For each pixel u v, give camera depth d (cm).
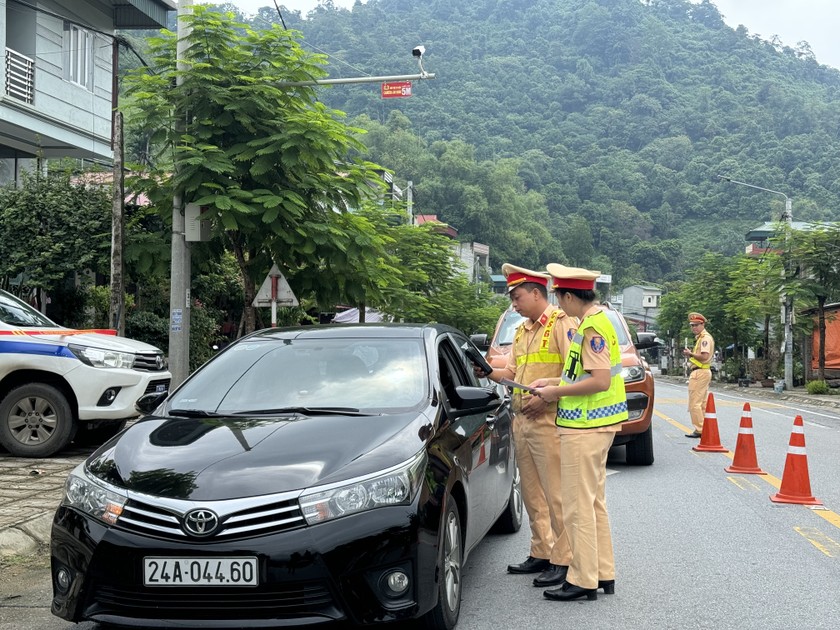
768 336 4706
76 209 1838
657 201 16550
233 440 464
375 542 416
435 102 18712
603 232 14662
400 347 570
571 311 557
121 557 415
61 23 2198
